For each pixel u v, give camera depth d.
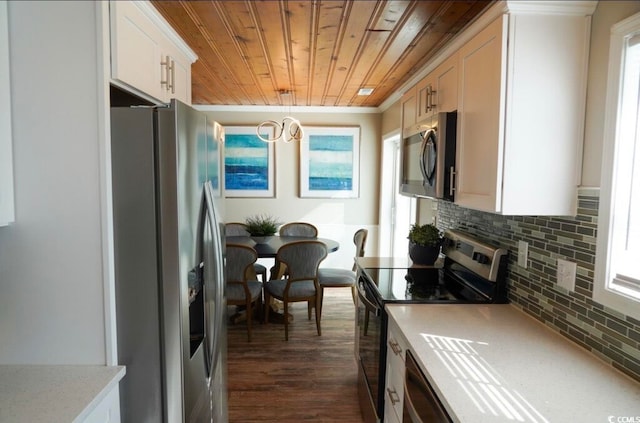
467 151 1.75
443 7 2.01
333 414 2.51
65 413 1.11
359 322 2.66
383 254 5.23
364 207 5.32
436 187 1.94
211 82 3.77
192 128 1.51
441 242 2.71
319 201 5.30
